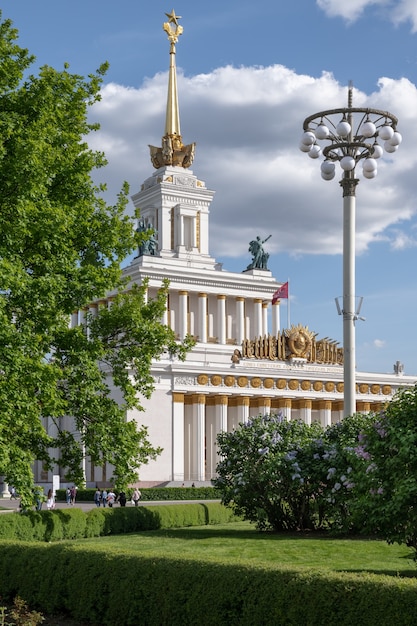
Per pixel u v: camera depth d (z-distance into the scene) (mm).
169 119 140750
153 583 21953
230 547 37781
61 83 39438
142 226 132750
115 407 38656
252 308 138250
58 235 34281
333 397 122438
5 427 29844
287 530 45375
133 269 126750
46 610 25297
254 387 116438
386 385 127688
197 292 131000
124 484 38719
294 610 18531
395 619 16812
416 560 25391
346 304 39125
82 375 37156
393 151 39500
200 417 111562
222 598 20094
